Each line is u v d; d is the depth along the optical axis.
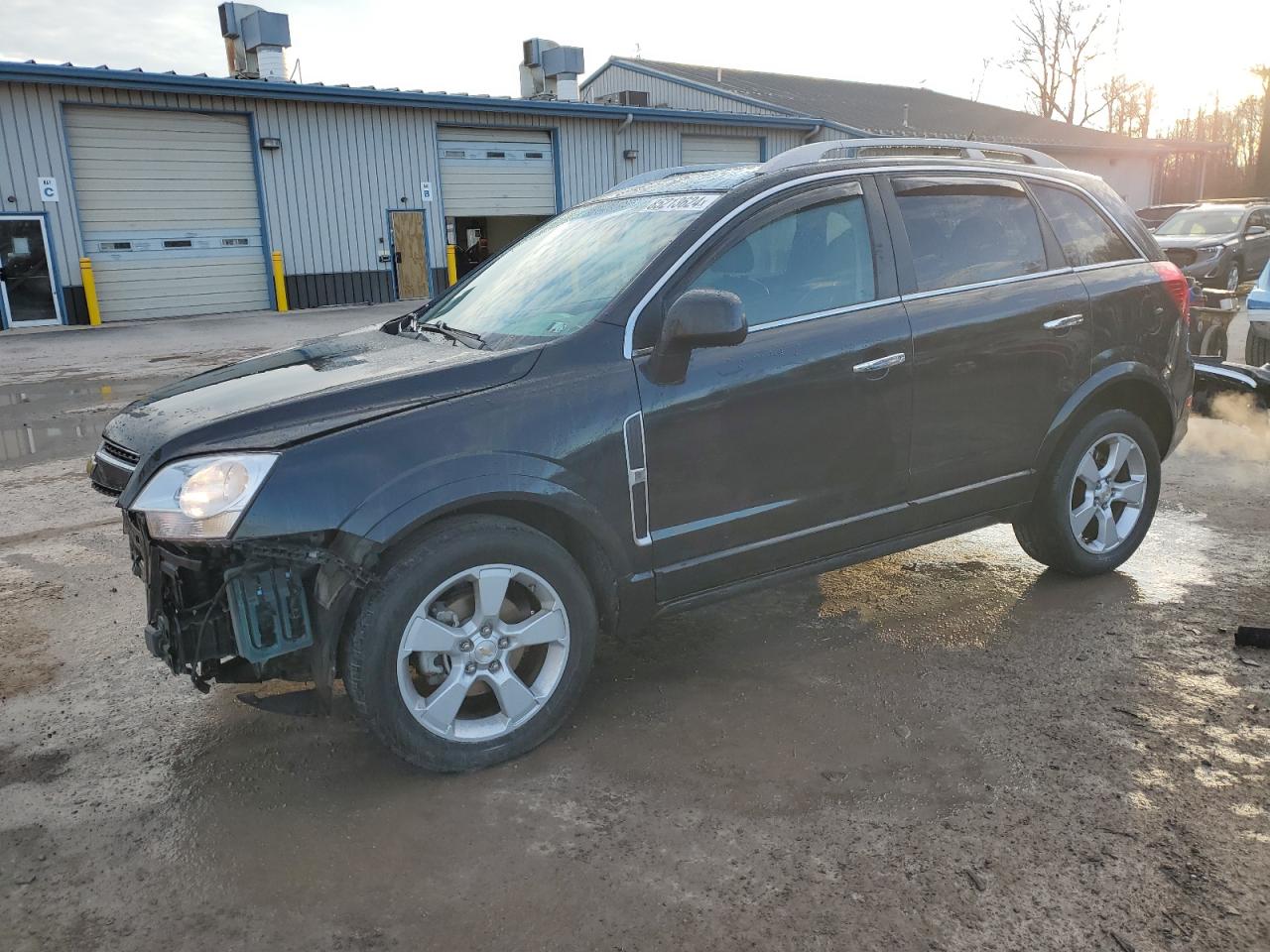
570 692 3.08
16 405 9.98
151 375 12.09
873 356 3.46
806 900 2.31
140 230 19.84
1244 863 2.40
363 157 22.50
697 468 3.18
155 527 2.64
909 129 34.72
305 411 2.78
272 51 23.94
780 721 3.18
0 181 18.08
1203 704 3.20
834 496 3.49
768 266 3.37
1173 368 4.38
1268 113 44.88
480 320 3.60
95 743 3.14
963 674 3.47
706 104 34.03
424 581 2.76
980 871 2.39
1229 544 4.79
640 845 2.54
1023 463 3.96
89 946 2.22
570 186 26.33
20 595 4.44
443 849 2.55
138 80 18.78
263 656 2.66
